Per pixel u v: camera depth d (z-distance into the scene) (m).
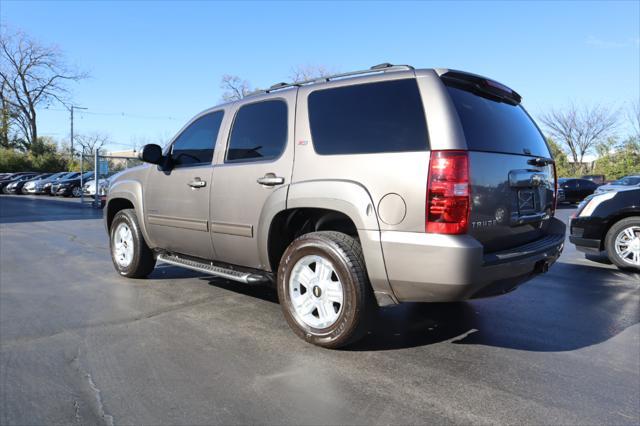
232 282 5.39
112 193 5.60
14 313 4.23
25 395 2.71
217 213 4.13
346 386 2.82
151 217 4.95
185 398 2.67
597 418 2.47
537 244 3.52
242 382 2.87
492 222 3.10
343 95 3.47
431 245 2.85
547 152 4.07
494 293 3.13
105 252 7.58
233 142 4.15
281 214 3.66
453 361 3.21
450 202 2.83
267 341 3.55
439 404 2.61
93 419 2.46
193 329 3.81
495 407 2.58
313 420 2.44
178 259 4.81
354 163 3.21
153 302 4.57
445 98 3.02
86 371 3.02
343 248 3.21
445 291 2.89
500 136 3.35
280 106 3.84
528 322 4.08
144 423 2.42
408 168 2.97
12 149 50.31
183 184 4.52
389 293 3.10
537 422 2.43
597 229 6.42
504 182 3.23
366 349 3.42
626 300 4.82
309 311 3.45
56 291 5.00
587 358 3.28
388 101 3.22
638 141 36.25
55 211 16.78
